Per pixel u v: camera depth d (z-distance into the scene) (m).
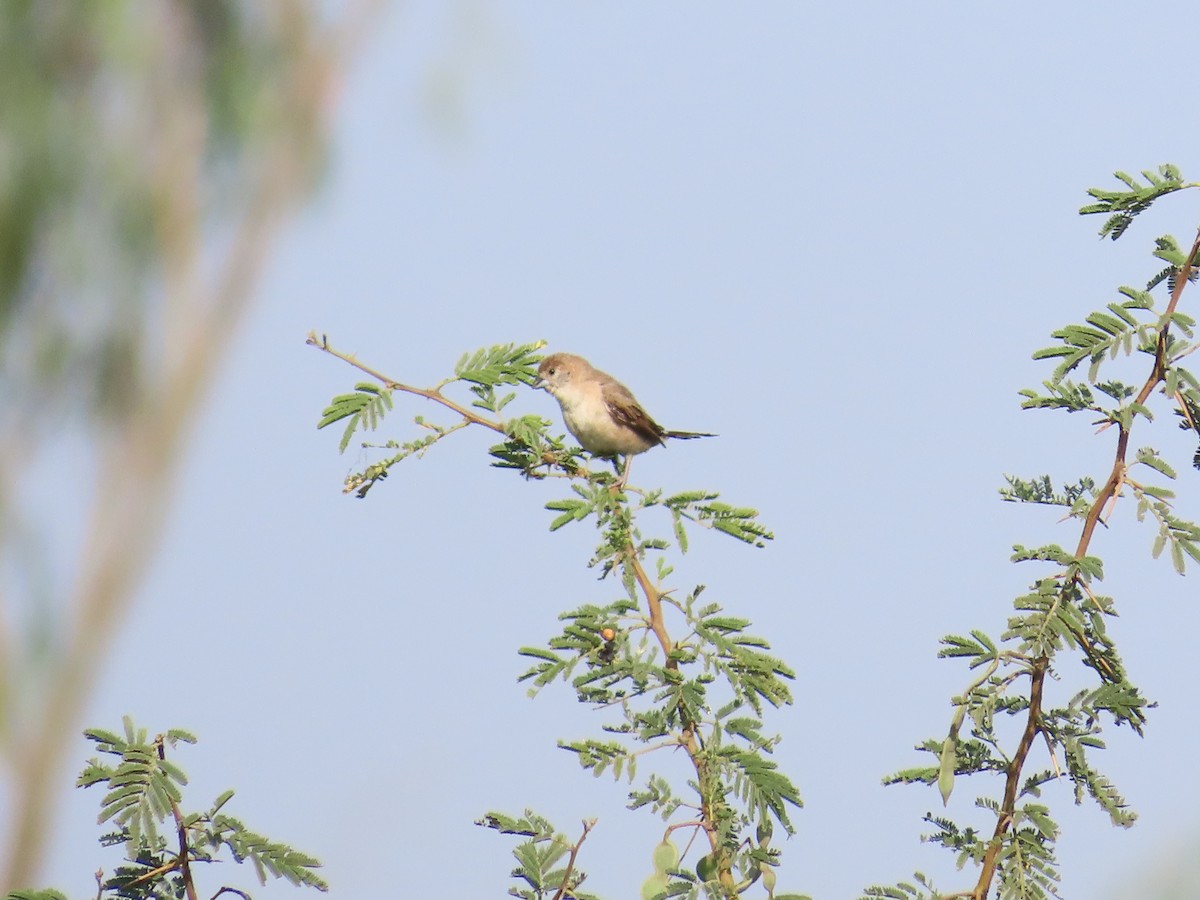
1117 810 7.30
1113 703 7.44
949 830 7.71
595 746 7.81
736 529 8.68
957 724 7.60
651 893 7.61
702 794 7.78
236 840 7.48
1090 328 8.14
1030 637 7.62
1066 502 8.00
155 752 7.59
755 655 8.02
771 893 7.57
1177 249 8.15
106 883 7.65
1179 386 7.86
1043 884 7.39
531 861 7.63
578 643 8.10
